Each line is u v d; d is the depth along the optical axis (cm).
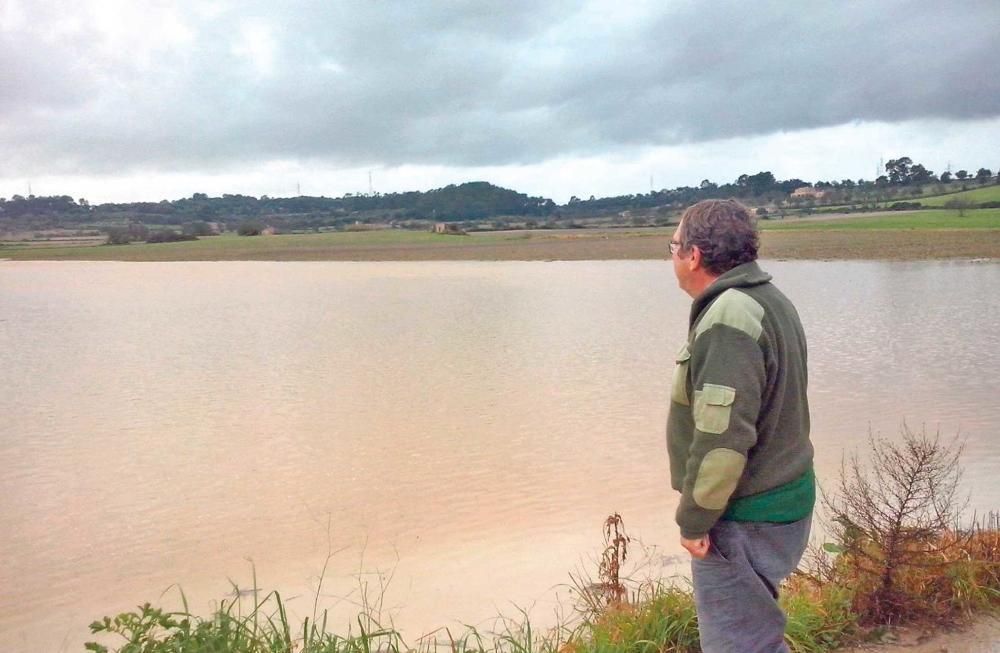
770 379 283
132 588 627
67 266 6869
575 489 814
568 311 2570
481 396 1281
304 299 3334
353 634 517
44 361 1797
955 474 777
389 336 2053
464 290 3547
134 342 2100
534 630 500
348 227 14325
